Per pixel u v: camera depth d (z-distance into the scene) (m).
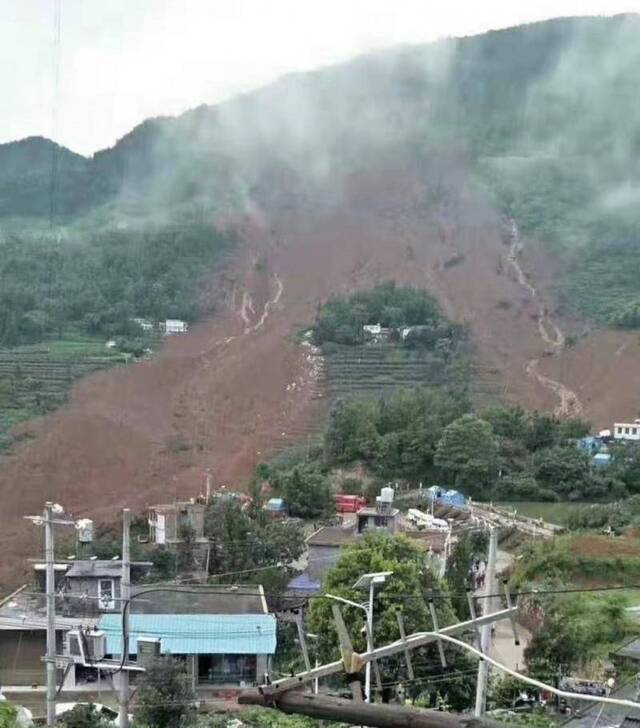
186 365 119.44
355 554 29.97
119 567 39.28
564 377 125.38
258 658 32.97
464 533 48.38
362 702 7.88
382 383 113.06
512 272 179.25
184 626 33.47
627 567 46.38
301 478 63.31
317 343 128.75
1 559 52.53
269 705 8.16
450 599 32.06
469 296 167.50
